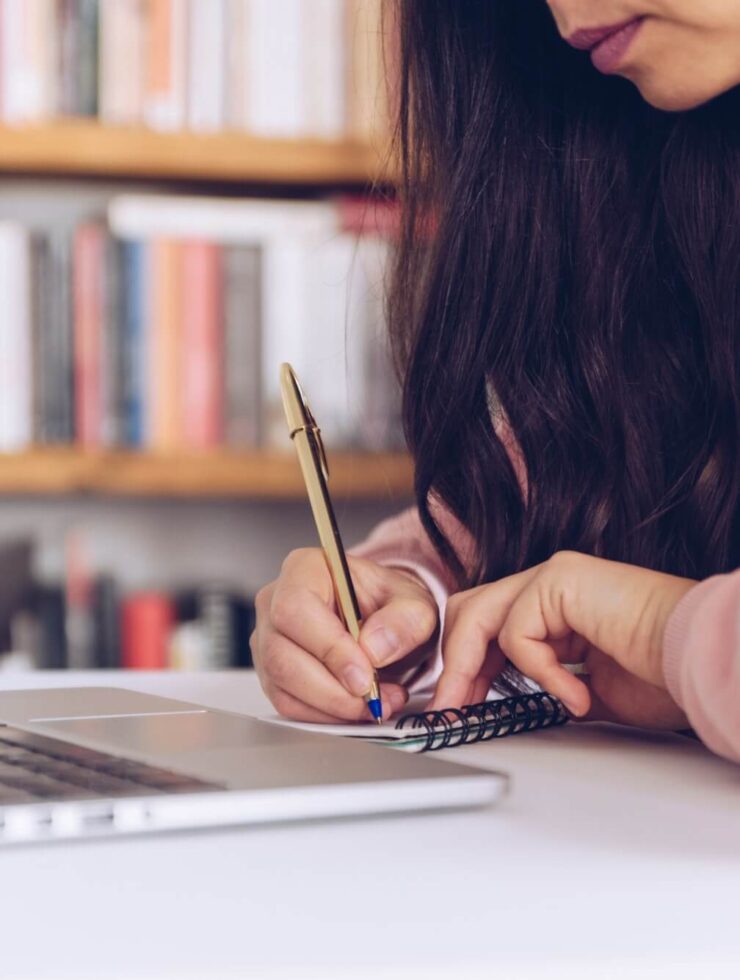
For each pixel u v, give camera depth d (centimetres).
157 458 160
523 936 32
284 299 163
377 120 111
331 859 40
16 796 41
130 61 159
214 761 47
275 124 161
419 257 96
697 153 84
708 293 84
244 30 160
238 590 188
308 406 74
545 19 86
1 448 158
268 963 30
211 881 37
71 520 185
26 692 67
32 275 158
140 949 31
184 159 160
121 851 40
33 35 157
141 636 164
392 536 96
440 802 45
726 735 52
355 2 161
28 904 35
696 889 37
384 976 29
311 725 67
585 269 86
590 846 42
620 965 30
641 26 71
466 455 88
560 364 87
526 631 63
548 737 66
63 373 159
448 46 88
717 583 55
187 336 161
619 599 60
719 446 84
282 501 190
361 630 69
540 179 87
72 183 179
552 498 86
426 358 89
